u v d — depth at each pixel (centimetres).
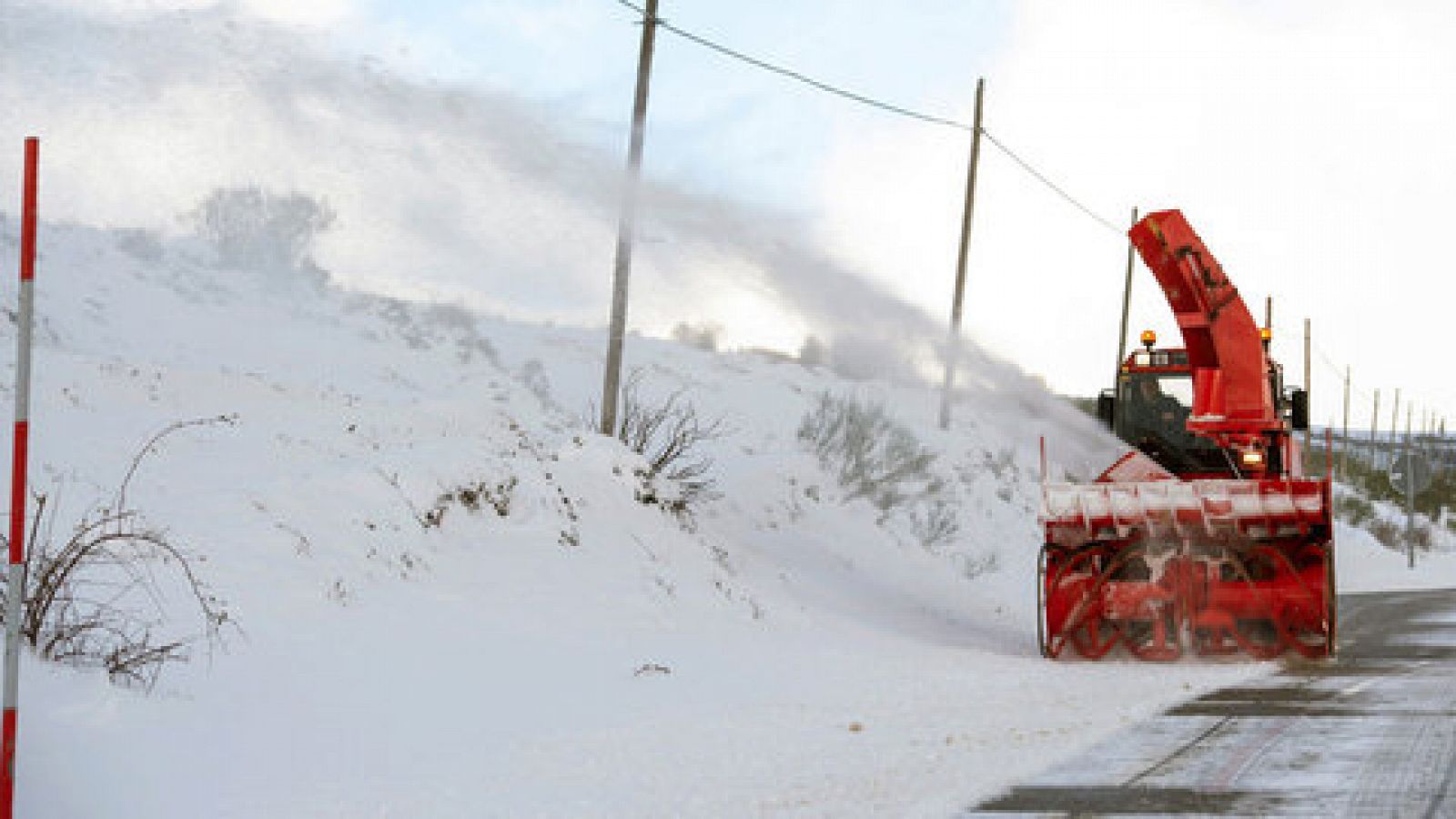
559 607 2639
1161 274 2845
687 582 3073
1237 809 1387
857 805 1423
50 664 1661
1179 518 2700
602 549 3023
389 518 2642
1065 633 2769
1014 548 5872
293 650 1998
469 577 2627
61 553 1831
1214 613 2680
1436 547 12750
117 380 3105
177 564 2127
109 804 1358
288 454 2862
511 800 1455
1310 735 1817
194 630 1944
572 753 1694
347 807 1403
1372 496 15012
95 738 1509
